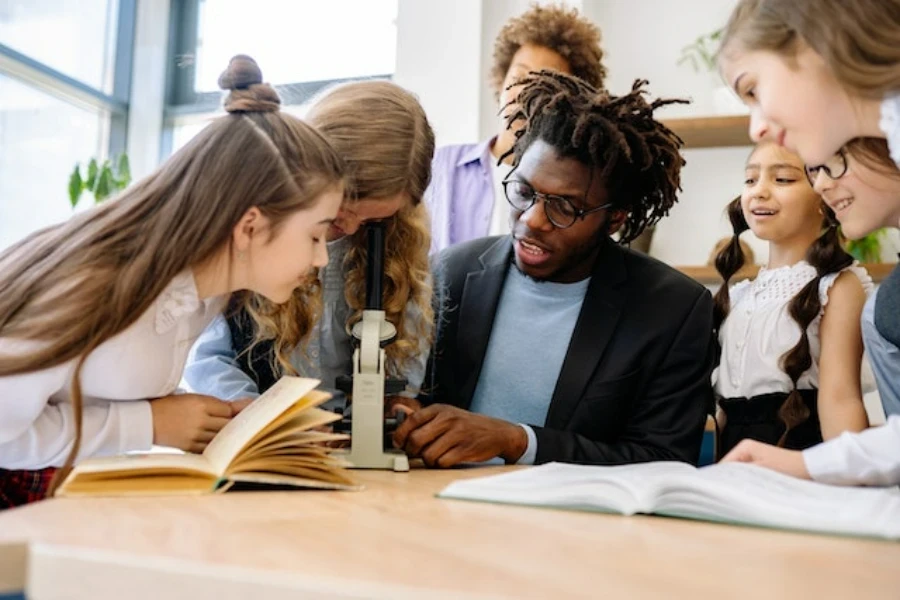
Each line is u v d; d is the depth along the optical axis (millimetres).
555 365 1410
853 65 888
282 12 3465
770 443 1457
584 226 1353
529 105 1442
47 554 495
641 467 903
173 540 531
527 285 1463
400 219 1419
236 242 1050
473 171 2549
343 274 1409
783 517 680
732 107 2775
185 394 1086
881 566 550
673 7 3016
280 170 1061
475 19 3012
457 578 453
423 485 931
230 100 1102
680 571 507
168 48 3654
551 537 611
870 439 876
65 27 3396
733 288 1679
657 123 1420
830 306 1454
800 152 960
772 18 939
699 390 1369
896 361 1233
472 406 1442
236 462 847
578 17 2498
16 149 3189
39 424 969
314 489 876
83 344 929
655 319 1370
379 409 1125
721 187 2932
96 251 967
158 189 1031
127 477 823
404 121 1361
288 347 1340
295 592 432
